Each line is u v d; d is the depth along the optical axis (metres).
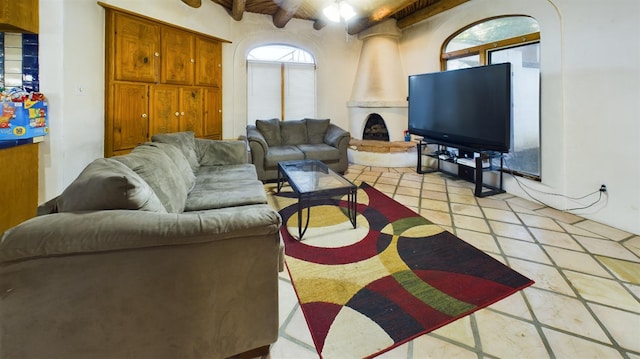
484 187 3.96
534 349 1.38
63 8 2.63
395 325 1.54
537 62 3.48
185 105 4.27
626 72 2.54
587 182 2.90
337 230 2.72
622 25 2.54
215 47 4.70
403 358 1.34
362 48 5.83
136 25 3.54
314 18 5.37
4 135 2.17
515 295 1.77
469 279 1.94
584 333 1.47
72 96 2.79
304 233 2.63
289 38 5.46
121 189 1.17
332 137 4.85
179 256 1.12
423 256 2.25
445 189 3.98
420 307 1.68
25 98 2.31
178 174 2.20
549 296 1.75
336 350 1.39
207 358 1.23
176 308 1.15
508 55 3.83
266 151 4.21
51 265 1.02
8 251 0.98
